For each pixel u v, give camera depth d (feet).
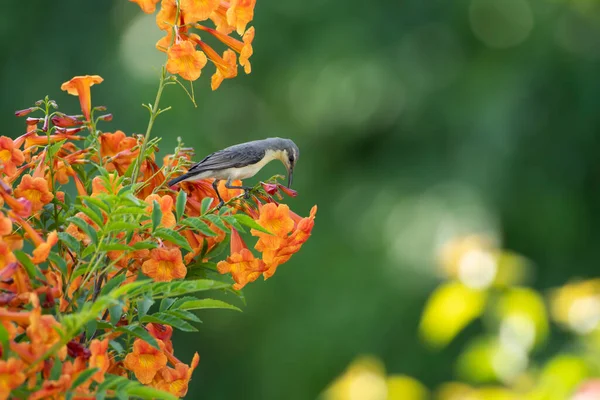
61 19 55.57
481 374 18.16
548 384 17.48
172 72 12.46
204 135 52.60
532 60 55.26
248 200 14.35
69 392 10.14
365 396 18.99
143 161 13.46
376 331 54.13
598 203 55.52
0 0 55.26
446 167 54.80
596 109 54.29
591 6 56.03
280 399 55.16
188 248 11.43
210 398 57.67
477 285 17.84
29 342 11.03
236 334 57.21
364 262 54.44
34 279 11.02
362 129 55.88
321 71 54.49
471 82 55.47
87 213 11.27
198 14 12.43
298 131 56.03
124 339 12.32
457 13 56.80
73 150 13.73
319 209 56.29
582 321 18.12
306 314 54.85
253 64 55.47
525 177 53.93
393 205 54.60
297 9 55.72
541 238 55.06
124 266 12.32
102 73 54.24
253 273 12.83
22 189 11.91
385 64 55.06
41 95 53.72
